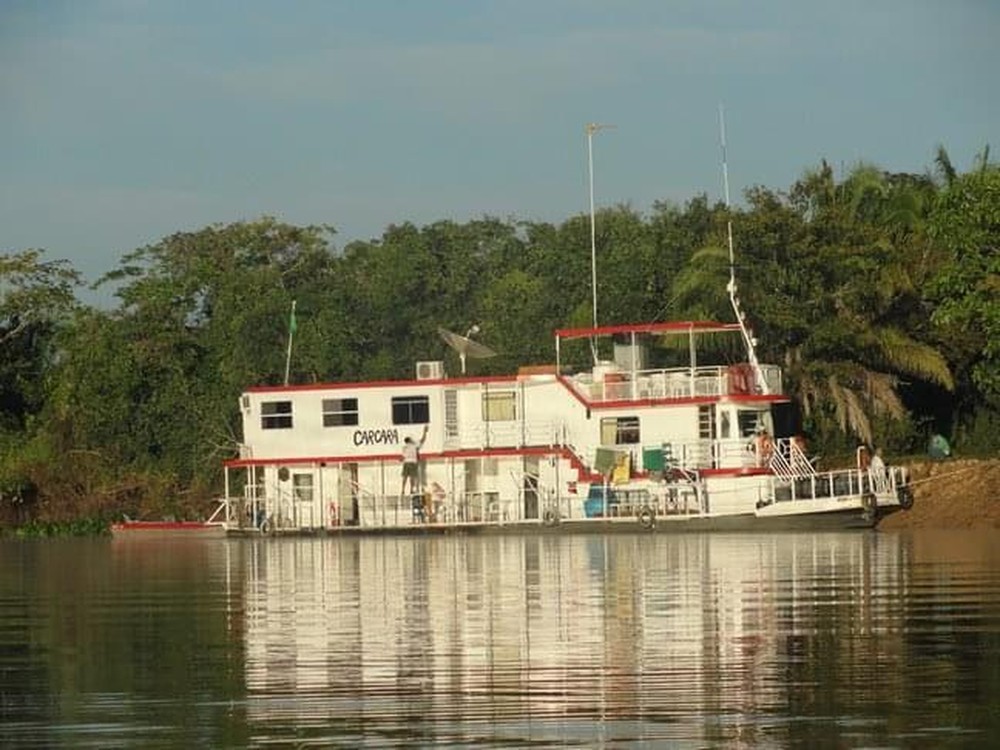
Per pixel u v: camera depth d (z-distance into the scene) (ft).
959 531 560.61
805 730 206.18
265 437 633.61
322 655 269.85
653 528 587.27
